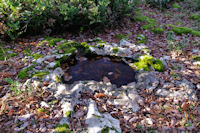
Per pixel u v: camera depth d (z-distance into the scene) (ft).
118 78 10.69
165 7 25.50
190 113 7.95
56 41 14.07
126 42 14.42
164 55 12.85
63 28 16.29
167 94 9.07
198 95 8.92
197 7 23.52
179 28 17.01
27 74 10.10
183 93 8.99
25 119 7.50
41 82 9.55
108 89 9.54
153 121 7.65
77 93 9.05
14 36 14.39
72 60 12.62
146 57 11.87
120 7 17.70
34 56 11.99
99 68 11.76
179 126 7.38
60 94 8.91
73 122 7.48
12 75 10.04
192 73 10.43
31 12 13.58
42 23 15.03
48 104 8.31
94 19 14.92
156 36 16.08
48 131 7.04
